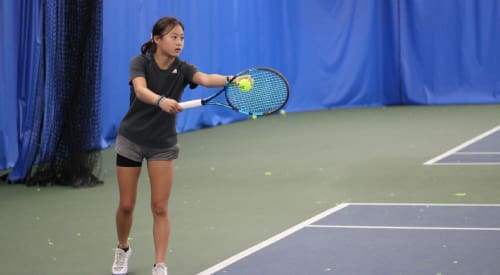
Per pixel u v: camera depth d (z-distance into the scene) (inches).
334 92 1067.9
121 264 329.4
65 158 546.6
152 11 778.8
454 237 374.0
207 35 863.1
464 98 1079.0
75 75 544.4
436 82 1085.8
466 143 698.8
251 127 880.3
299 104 1039.6
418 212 431.5
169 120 303.7
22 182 559.2
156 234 306.8
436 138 739.4
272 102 310.3
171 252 365.1
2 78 602.5
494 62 1069.8
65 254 367.6
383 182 527.8
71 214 454.9
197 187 529.3
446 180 526.9
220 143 753.0
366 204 458.0
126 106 763.4
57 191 527.8
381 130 816.9
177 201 483.2
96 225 424.8
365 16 1074.7
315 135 794.8
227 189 519.5
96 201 491.2
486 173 546.6
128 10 747.4
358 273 320.5
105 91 728.3
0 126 605.9
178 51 294.7
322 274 320.2
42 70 552.1
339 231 392.8
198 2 844.6
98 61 565.0
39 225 428.8
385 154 652.1
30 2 597.0
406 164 597.3
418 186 509.4
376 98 1098.1
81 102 545.6
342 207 451.2
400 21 1085.8
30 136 554.3
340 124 885.2
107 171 605.9
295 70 1033.5
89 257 361.4
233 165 619.8
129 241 386.9
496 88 1072.8
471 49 1072.8
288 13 1018.7
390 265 330.6
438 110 1003.9
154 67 298.7
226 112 927.7
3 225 430.3
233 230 405.1
